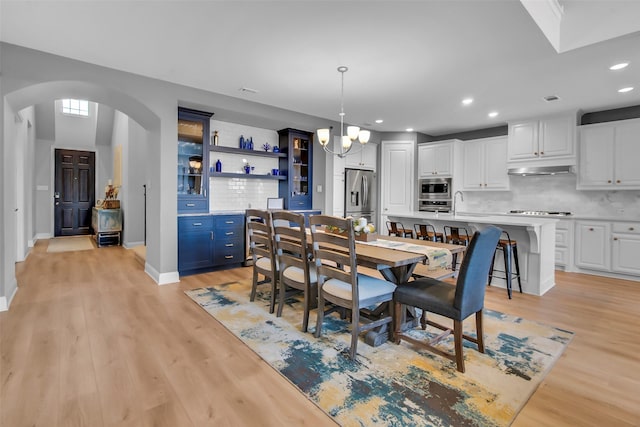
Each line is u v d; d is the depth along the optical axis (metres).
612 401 1.75
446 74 3.39
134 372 1.99
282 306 2.88
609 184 4.49
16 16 2.42
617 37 2.56
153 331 2.57
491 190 5.78
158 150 3.89
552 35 2.70
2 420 1.55
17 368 2.01
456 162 5.95
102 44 2.85
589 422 1.58
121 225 6.70
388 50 2.86
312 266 2.93
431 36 2.60
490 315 3.00
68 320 2.76
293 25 2.49
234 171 5.23
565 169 4.79
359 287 2.29
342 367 2.07
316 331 2.49
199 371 2.01
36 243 6.71
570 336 2.54
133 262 5.04
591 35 2.67
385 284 2.39
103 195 8.19
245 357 2.19
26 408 1.64
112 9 2.32
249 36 2.67
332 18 2.38
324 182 5.86
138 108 3.77
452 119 5.34
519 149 5.29
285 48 2.87
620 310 3.13
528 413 1.65
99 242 6.46
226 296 3.44
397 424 1.56
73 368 2.02
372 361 2.15
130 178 6.28
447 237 4.20
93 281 3.97
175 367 2.05
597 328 2.71
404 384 1.89
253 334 2.53
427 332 2.62
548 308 3.19
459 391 1.82
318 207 5.80
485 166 5.77
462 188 6.09
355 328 2.16
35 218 7.20
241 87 3.90
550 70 3.27
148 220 4.37
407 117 5.25
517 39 2.63
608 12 2.58
